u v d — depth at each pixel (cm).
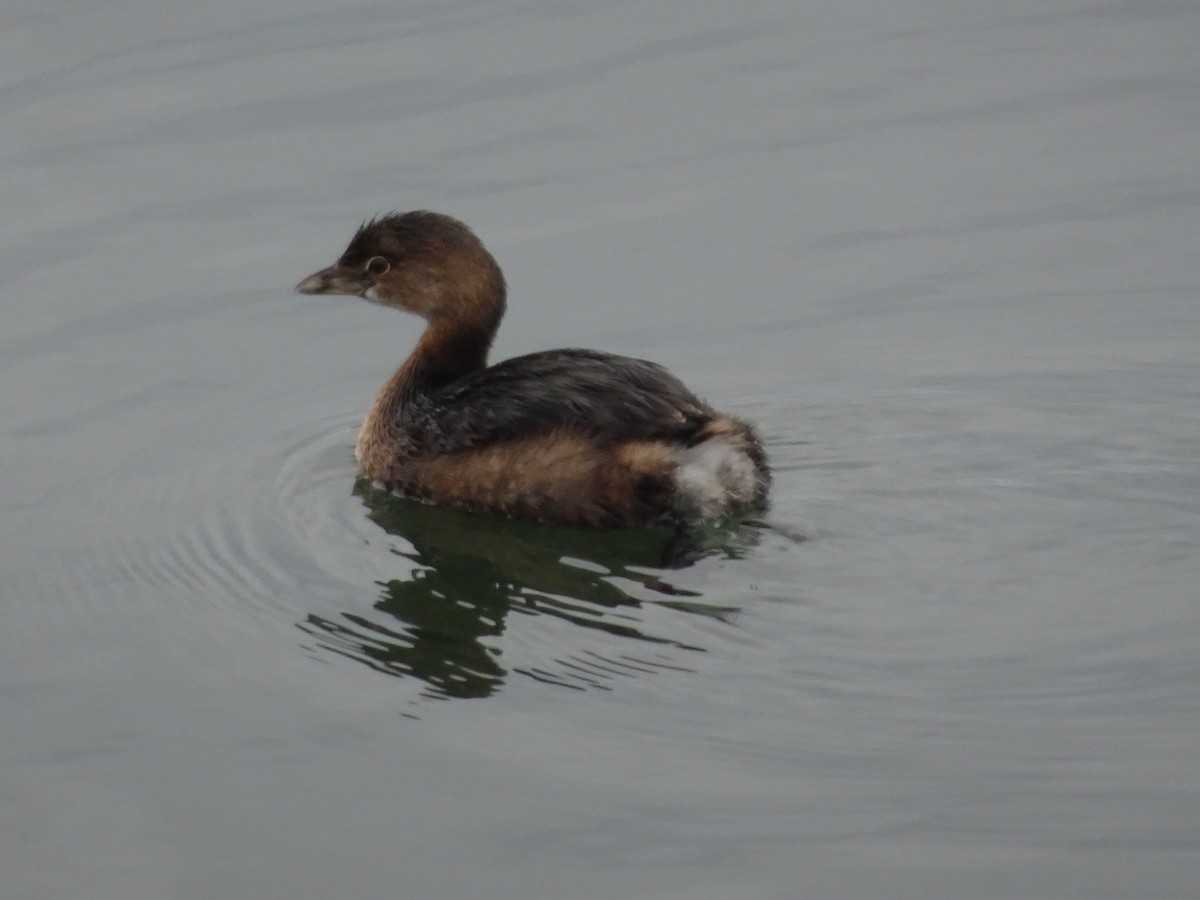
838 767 1031
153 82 2145
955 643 1149
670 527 1337
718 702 1099
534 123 2072
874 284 1797
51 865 1009
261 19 2294
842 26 2270
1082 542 1284
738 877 955
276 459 1536
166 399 1645
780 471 1438
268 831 1024
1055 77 2131
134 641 1241
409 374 1509
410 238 1516
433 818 1021
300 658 1204
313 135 2050
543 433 1351
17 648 1239
